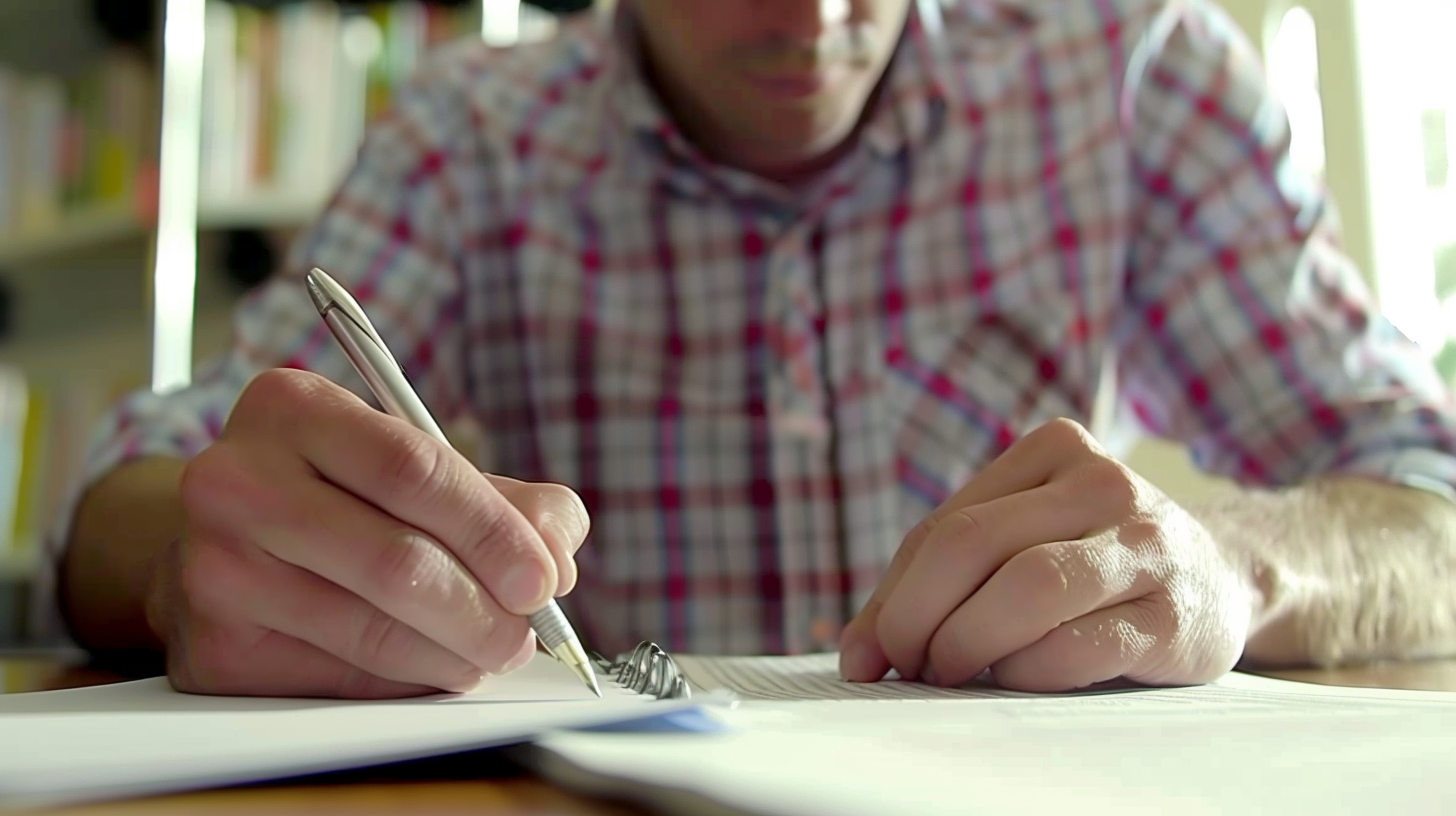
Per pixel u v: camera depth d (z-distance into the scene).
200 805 0.23
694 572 0.98
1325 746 0.28
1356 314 0.99
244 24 1.69
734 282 1.00
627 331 1.02
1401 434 0.86
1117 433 1.15
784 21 0.83
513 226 1.06
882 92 0.99
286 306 1.01
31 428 1.75
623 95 1.00
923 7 1.03
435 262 1.07
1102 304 1.03
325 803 0.23
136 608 0.68
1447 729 0.32
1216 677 0.49
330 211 1.08
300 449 0.41
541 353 1.03
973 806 0.20
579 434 1.02
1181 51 1.07
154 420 0.84
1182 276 1.05
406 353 1.05
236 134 1.68
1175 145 1.05
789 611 0.96
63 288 1.88
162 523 0.70
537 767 0.26
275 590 0.39
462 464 0.39
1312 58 1.62
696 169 1.00
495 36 1.70
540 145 1.07
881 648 0.48
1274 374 0.98
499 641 0.38
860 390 0.99
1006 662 0.45
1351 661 0.61
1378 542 0.67
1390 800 0.22
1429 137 1.60
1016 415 1.00
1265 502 0.71
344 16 1.74
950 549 0.46
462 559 0.38
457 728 0.27
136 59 1.79
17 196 1.82
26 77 1.86
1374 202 1.59
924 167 1.01
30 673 0.61
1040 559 0.45
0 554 1.66
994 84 1.04
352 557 0.38
